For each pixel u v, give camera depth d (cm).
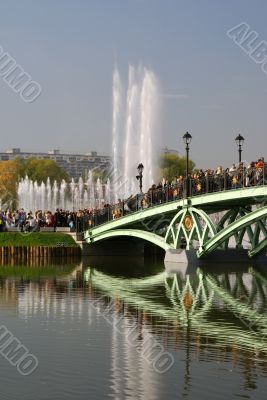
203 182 5384
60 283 4506
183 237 5966
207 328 2862
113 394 2022
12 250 6950
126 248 7369
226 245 5766
